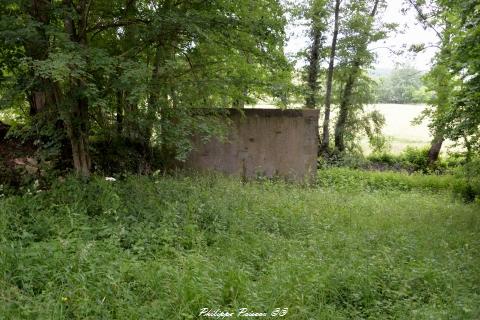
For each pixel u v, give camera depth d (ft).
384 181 38.65
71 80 18.67
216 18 20.57
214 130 21.89
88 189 19.79
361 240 17.81
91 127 22.35
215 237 16.89
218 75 22.99
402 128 63.05
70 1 19.51
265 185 28.84
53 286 11.55
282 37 22.45
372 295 12.89
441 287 13.79
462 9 23.35
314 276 13.08
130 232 16.34
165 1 21.59
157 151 28.32
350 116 51.26
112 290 11.55
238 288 12.24
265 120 31.83
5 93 18.56
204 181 26.08
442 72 40.40
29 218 16.20
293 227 19.45
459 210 26.96
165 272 12.65
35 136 23.76
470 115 27.14
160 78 20.54
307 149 32.48
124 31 22.18
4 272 11.76
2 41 17.37
